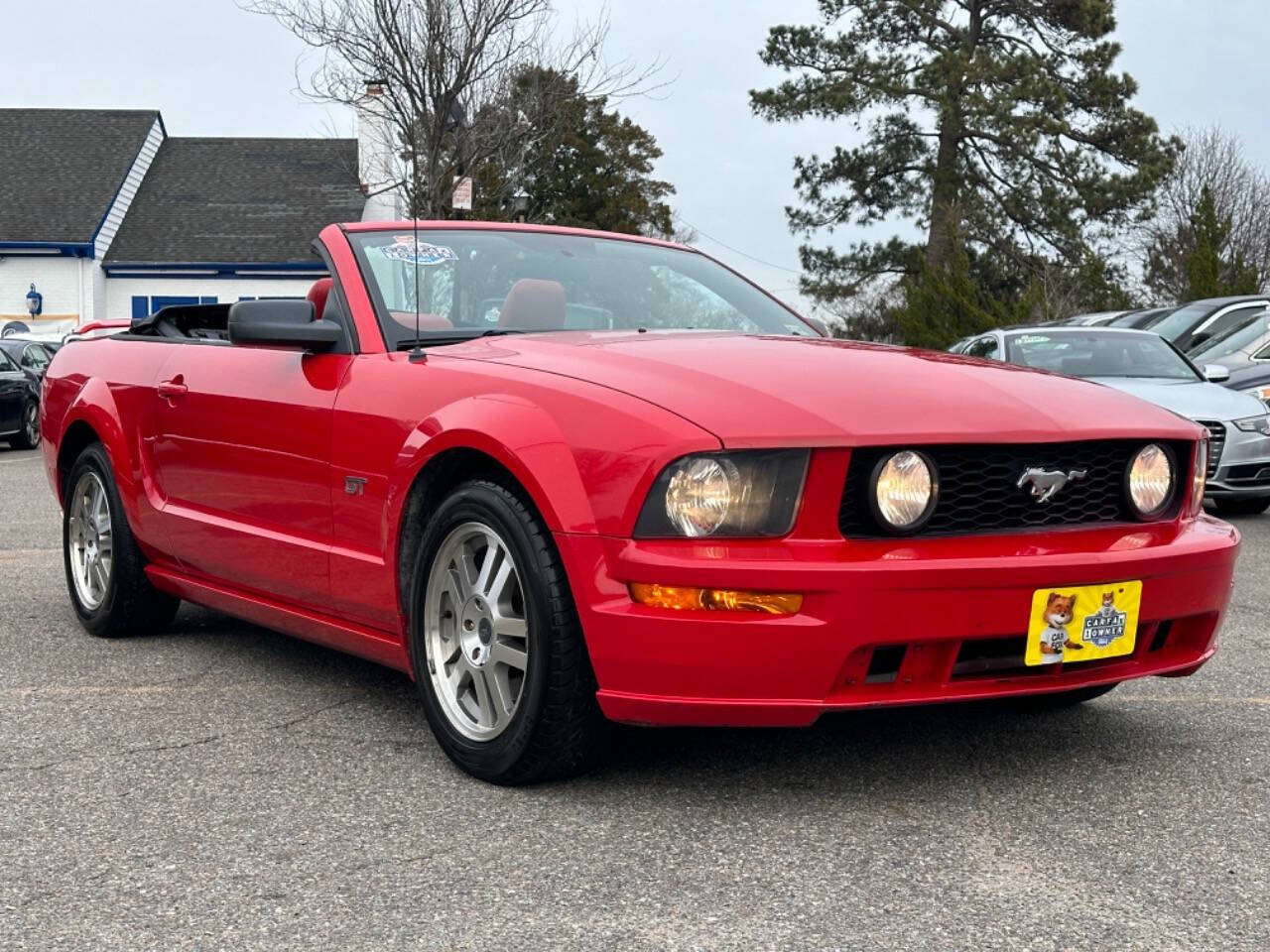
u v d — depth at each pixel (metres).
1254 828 2.93
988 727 3.73
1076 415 3.12
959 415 2.97
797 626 2.75
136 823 2.95
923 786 3.19
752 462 2.82
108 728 3.71
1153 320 12.98
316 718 3.81
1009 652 2.97
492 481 3.18
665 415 2.89
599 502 2.88
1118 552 3.03
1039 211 33.53
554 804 3.05
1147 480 3.19
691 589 2.79
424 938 2.35
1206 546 3.20
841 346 3.53
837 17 35.19
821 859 2.72
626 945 2.32
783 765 3.35
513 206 23.55
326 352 3.82
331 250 4.02
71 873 2.66
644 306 4.17
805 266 36.56
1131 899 2.53
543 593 2.97
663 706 2.85
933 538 2.91
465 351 3.55
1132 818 2.99
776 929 2.39
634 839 2.83
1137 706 3.99
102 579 4.93
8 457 15.97
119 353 4.95
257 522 4.01
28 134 32.50
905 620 2.80
